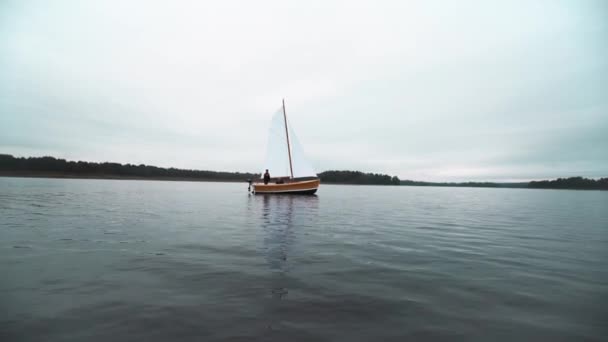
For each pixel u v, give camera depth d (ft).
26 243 24.63
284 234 31.37
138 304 13.35
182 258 21.09
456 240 29.73
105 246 24.29
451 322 12.16
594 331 11.50
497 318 12.57
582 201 119.44
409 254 23.47
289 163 106.73
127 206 58.49
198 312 12.67
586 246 27.43
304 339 10.70
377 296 14.73
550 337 11.03
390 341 10.66
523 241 29.68
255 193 111.96
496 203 98.78
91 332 10.92
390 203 87.61
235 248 24.52
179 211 52.08
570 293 15.40
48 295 14.11
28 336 10.52
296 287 15.78
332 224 39.68
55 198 73.05
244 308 13.14
